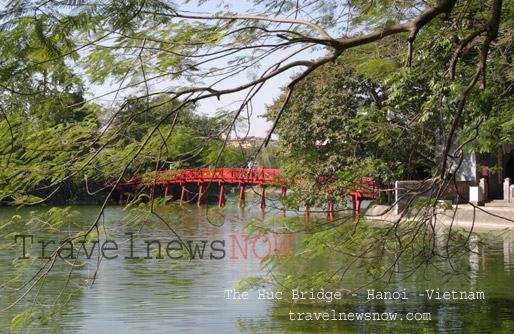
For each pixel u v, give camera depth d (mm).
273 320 8305
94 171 6031
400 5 6266
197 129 5926
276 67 5328
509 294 9867
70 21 3893
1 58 4094
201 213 32500
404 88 8875
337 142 25562
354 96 25625
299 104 27078
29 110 4867
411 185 23891
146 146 5828
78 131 5605
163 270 13078
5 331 7844
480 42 8023
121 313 8805
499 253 15562
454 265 12602
